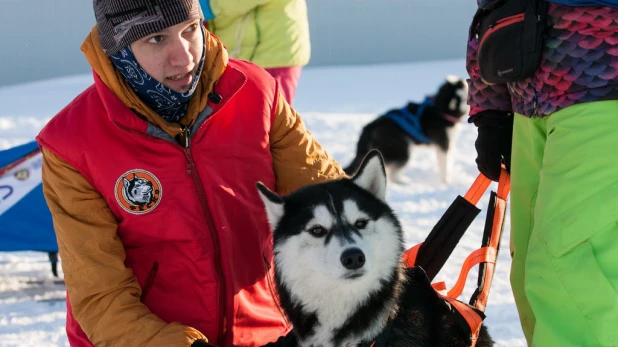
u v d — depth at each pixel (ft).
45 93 34.86
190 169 6.87
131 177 6.74
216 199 6.97
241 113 7.36
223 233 6.97
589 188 5.48
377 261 6.84
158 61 6.61
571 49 5.87
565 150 5.77
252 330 7.34
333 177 8.04
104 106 6.79
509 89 6.90
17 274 13.57
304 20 13.64
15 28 40.45
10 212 12.33
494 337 10.21
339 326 6.87
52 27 41.04
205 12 12.90
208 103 7.11
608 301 5.28
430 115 21.01
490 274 7.04
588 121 5.70
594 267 5.35
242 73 7.35
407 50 46.62
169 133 6.85
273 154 7.91
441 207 17.51
